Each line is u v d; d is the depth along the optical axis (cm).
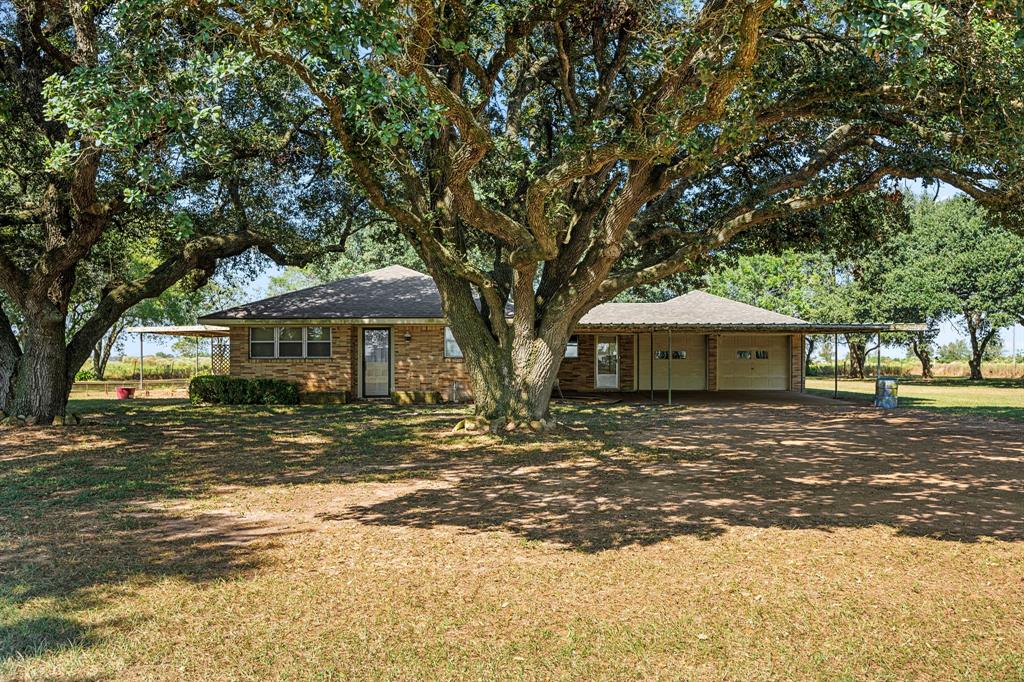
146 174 660
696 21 943
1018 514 712
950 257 3869
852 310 4109
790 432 1437
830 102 1137
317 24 614
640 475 938
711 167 1452
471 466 1012
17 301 1448
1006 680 360
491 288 1366
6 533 642
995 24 712
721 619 438
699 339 2747
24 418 1438
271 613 447
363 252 4566
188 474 948
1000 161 1038
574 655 388
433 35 875
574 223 1408
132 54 697
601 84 1219
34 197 1616
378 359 2362
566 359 2667
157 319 3969
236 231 1748
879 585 499
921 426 1566
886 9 511
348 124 1016
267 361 2248
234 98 1423
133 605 458
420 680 360
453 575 522
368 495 816
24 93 1355
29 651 387
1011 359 5881
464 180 1062
